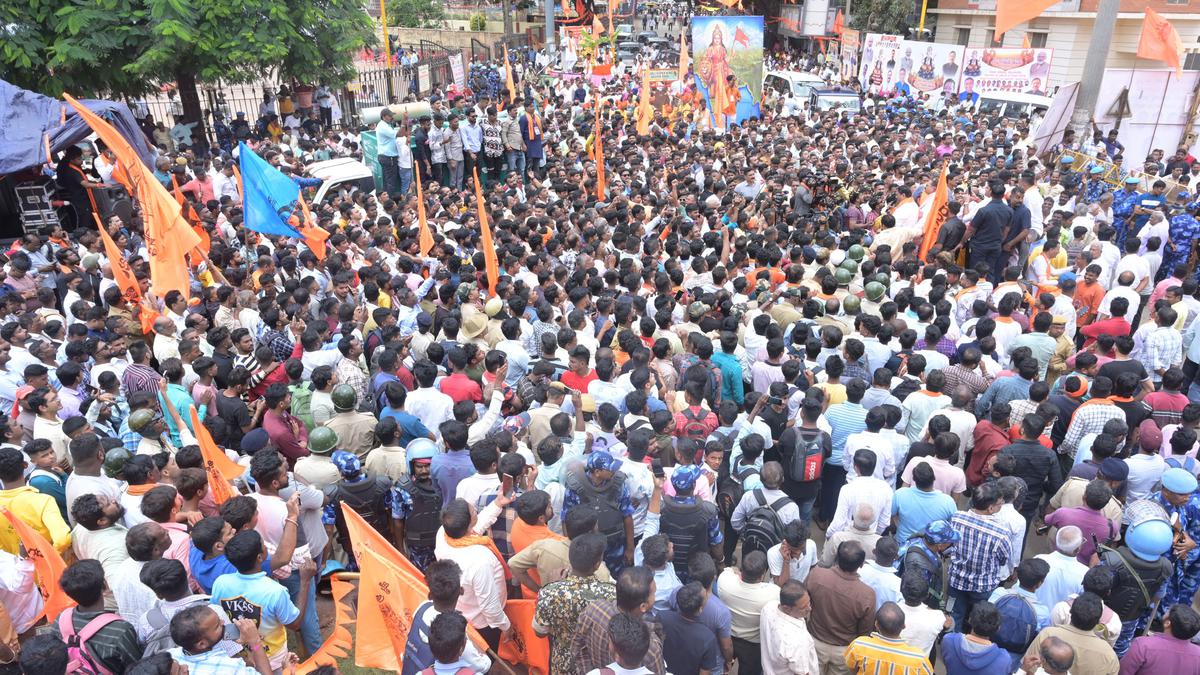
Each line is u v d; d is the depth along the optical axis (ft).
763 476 17.80
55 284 34.40
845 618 15.52
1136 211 45.60
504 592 15.85
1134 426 22.82
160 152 52.26
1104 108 67.82
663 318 26.14
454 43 153.07
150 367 24.34
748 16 70.90
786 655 14.66
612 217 42.60
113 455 17.71
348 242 35.78
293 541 16.26
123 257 30.86
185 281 27.32
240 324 27.48
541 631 14.60
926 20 135.85
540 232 37.86
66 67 56.08
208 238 35.24
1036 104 86.53
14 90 42.80
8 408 23.58
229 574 14.74
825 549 18.29
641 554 17.81
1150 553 16.81
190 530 16.51
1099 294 32.48
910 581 15.17
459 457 18.48
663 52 138.51
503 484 16.99
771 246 35.04
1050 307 28.43
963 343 26.13
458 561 15.35
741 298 30.17
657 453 19.35
